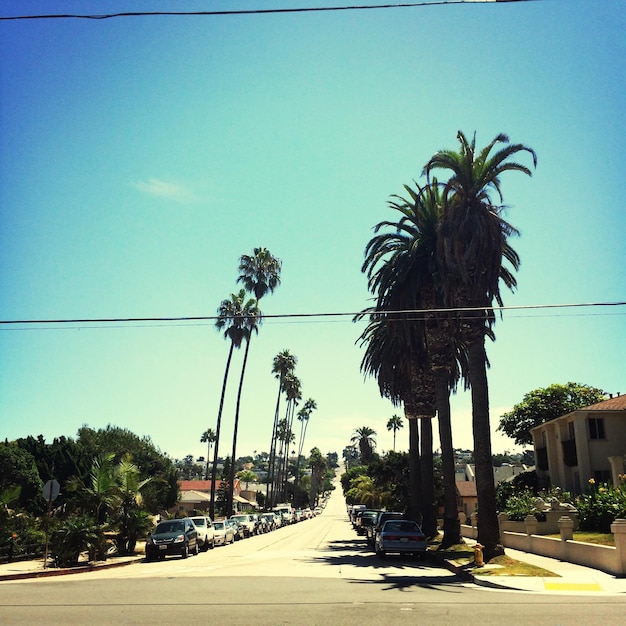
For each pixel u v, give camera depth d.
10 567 21.39
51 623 10.12
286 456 122.88
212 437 145.75
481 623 10.02
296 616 10.76
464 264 24.23
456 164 24.72
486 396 23.84
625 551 16.86
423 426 35.84
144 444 55.88
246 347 57.72
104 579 18.14
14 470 31.64
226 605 12.13
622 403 39.12
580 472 37.81
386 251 32.53
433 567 21.89
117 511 28.17
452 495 29.06
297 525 71.56
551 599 13.18
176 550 27.03
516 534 26.42
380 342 38.44
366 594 13.91
